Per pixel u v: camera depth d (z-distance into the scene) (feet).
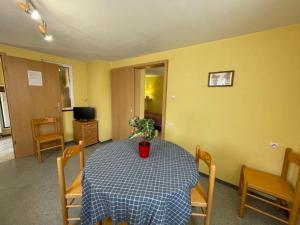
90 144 12.25
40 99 10.22
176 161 4.71
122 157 4.93
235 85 6.80
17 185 7.04
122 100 12.07
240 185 6.54
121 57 11.09
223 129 7.36
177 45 8.07
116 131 13.01
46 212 5.52
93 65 12.49
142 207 3.10
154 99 21.66
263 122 6.28
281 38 5.65
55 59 11.10
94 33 6.63
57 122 11.17
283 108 5.82
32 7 4.44
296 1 4.12
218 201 6.37
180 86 8.64
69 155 4.80
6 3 4.48
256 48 6.17
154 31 6.33
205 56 7.56
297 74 5.48
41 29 5.21
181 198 3.39
